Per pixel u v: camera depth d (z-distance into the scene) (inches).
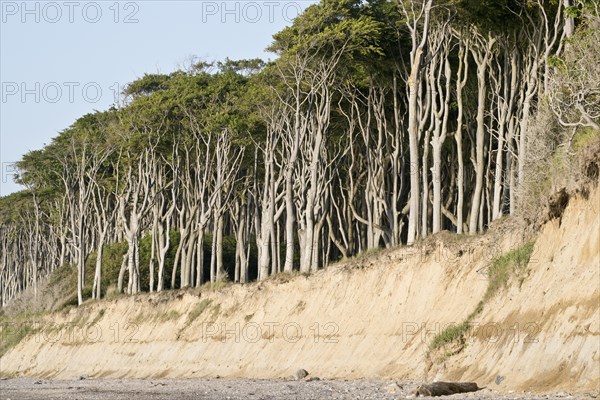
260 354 7180.1
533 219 4653.1
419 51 6215.6
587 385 3415.4
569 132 4372.5
